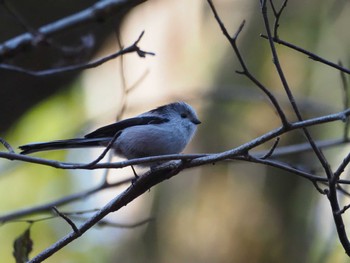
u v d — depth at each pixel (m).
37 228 12.16
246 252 10.98
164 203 11.41
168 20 12.90
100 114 13.42
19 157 5.79
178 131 8.02
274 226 10.98
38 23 14.23
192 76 12.74
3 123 14.33
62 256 11.98
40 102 14.38
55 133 13.81
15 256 7.69
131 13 13.14
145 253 11.35
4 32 13.87
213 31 12.66
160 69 13.00
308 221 10.84
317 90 11.95
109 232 11.93
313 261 10.20
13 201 12.67
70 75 14.18
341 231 5.96
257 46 12.32
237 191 11.27
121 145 7.79
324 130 11.68
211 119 12.11
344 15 12.00
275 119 12.00
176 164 6.36
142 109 13.16
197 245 11.16
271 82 12.17
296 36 12.10
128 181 9.66
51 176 12.88
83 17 9.84
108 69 14.01
